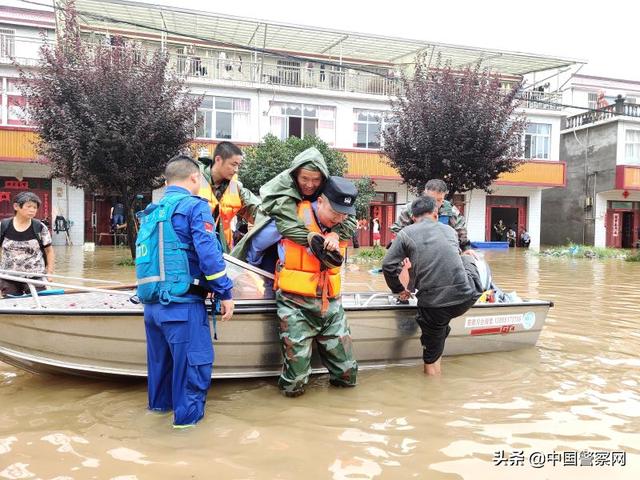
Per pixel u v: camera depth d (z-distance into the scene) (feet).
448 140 51.93
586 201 90.12
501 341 16.55
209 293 12.23
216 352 12.90
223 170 15.17
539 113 82.12
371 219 79.87
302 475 8.93
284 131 72.13
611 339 18.63
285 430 10.72
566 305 26.12
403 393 12.96
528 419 11.44
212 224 10.96
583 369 15.03
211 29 68.74
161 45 66.64
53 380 13.71
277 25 66.28
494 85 52.54
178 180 11.37
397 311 14.53
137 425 10.87
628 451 10.00
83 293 16.67
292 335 12.35
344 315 13.28
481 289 14.85
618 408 12.11
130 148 41.11
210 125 69.31
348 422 11.18
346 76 76.59
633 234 91.45
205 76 71.82
